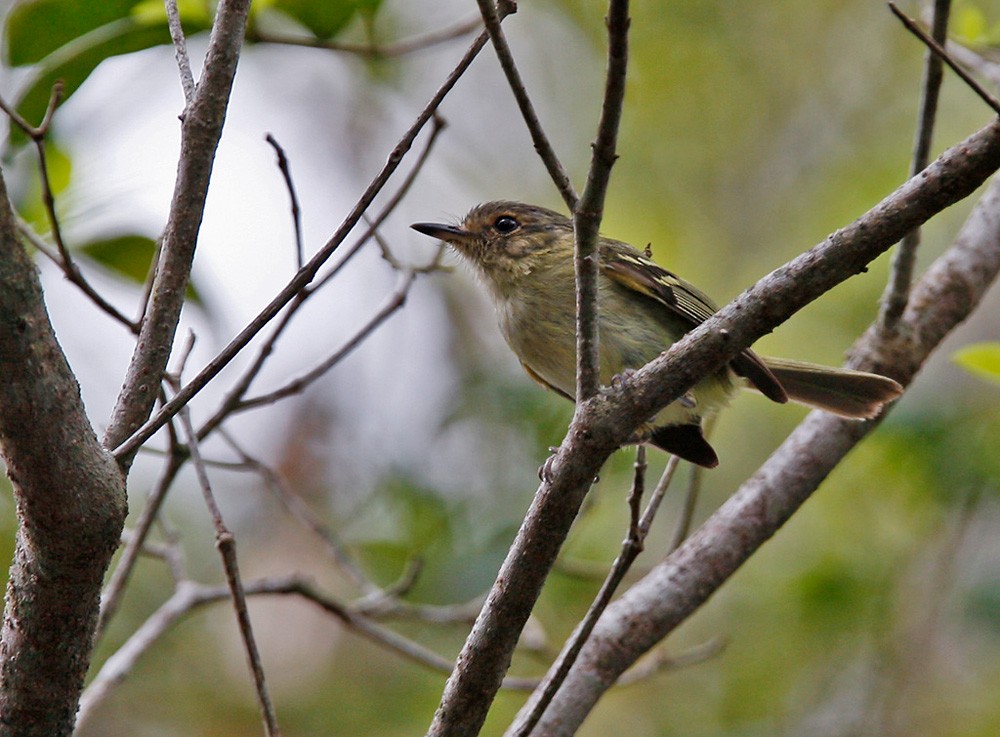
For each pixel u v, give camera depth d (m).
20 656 4.71
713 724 11.91
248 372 6.62
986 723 11.45
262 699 5.64
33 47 7.57
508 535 11.41
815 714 11.73
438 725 5.20
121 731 12.27
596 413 4.91
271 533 13.09
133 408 5.02
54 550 4.49
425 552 11.44
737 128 15.13
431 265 7.38
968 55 8.59
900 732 11.48
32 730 4.80
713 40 15.17
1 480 11.28
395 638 7.90
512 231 8.73
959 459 11.31
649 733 11.98
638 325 8.18
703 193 14.95
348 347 7.00
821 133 15.15
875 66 15.30
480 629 5.12
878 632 11.55
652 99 15.13
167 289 5.13
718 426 12.81
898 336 7.65
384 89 15.05
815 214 14.49
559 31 15.21
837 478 11.98
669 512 12.05
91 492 4.45
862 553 11.85
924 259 13.14
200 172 5.17
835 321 12.92
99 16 7.43
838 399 7.41
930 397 12.06
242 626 5.73
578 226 4.83
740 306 4.83
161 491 6.74
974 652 11.85
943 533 11.66
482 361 13.41
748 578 12.26
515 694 11.34
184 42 5.48
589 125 15.10
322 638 12.89
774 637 12.00
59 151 8.23
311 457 13.01
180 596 7.80
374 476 12.47
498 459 11.90
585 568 9.30
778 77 15.30
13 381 4.21
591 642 6.76
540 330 8.48
